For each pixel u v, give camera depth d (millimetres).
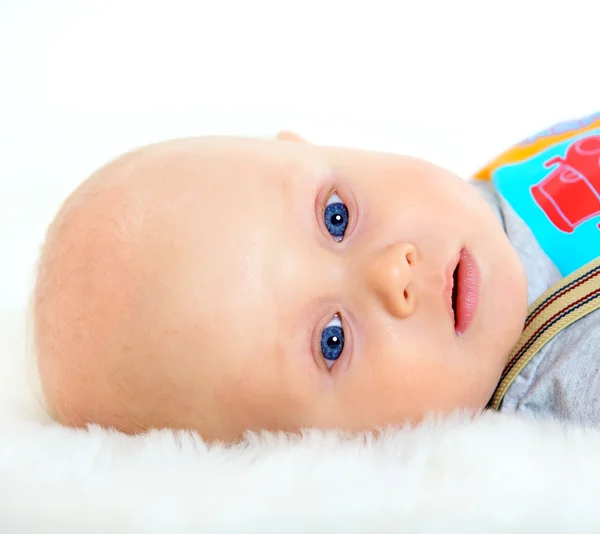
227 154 983
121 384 903
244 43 1603
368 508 661
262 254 892
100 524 670
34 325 991
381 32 1620
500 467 687
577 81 1602
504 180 1239
